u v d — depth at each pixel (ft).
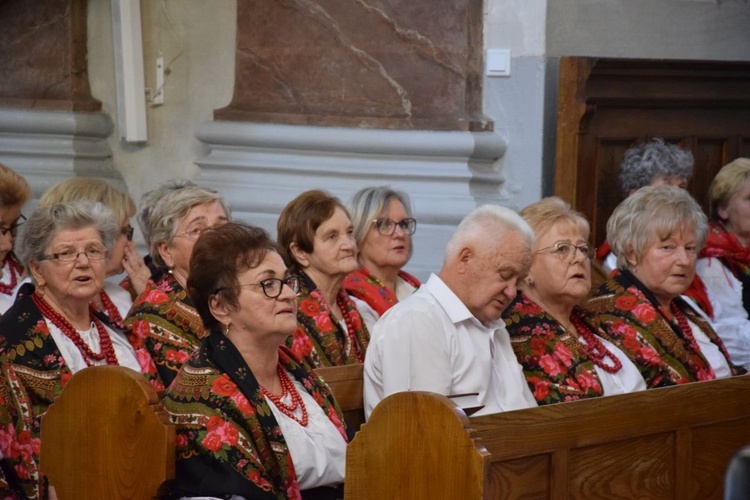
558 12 24.62
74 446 12.28
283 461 12.00
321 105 25.71
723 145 27.22
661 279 16.78
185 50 27.25
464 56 24.72
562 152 24.22
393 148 24.97
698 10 27.04
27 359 13.34
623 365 16.07
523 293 15.92
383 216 18.42
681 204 16.71
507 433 11.86
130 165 27.61
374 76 25.30
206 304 12.37
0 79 27.17
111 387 12.02
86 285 13.84
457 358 14.23
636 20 25.91
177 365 15.16
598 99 24.14
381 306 17.99
